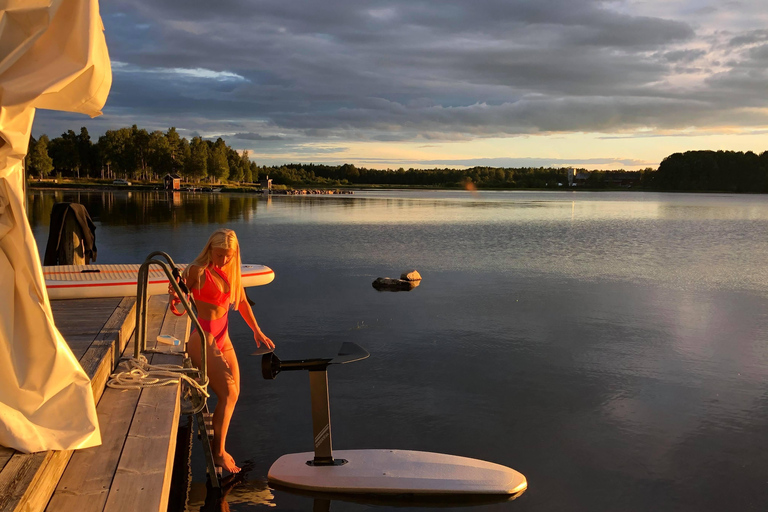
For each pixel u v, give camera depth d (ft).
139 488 8.37
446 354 25.53
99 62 7.84
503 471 14.70
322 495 13.69
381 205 175.73
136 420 10.75
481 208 165.37
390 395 20.56
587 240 77.61
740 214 151.12
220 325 13.97
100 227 82.38
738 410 19.83
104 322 16.34
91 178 425.69
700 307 36.35
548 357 25.53
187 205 147.95
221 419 14.17
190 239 66.59
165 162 402.31
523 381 22.35
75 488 8.33
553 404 20.07
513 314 33.60
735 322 32.40
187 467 14.75
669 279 46.68
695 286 43.70
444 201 220.23
